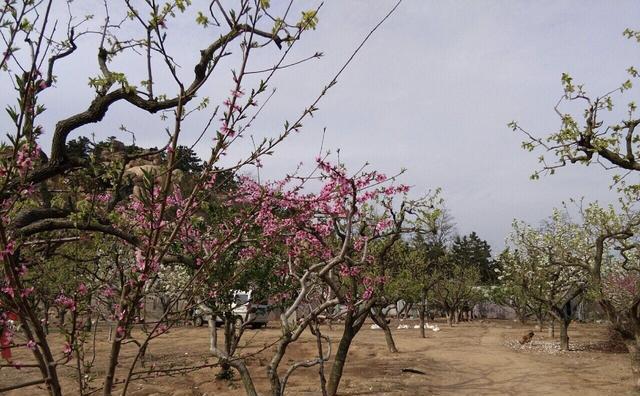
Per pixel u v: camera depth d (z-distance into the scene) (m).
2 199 3.23
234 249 6.35
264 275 10.12
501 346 21.61
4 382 11.20
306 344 20.25
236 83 3.24
